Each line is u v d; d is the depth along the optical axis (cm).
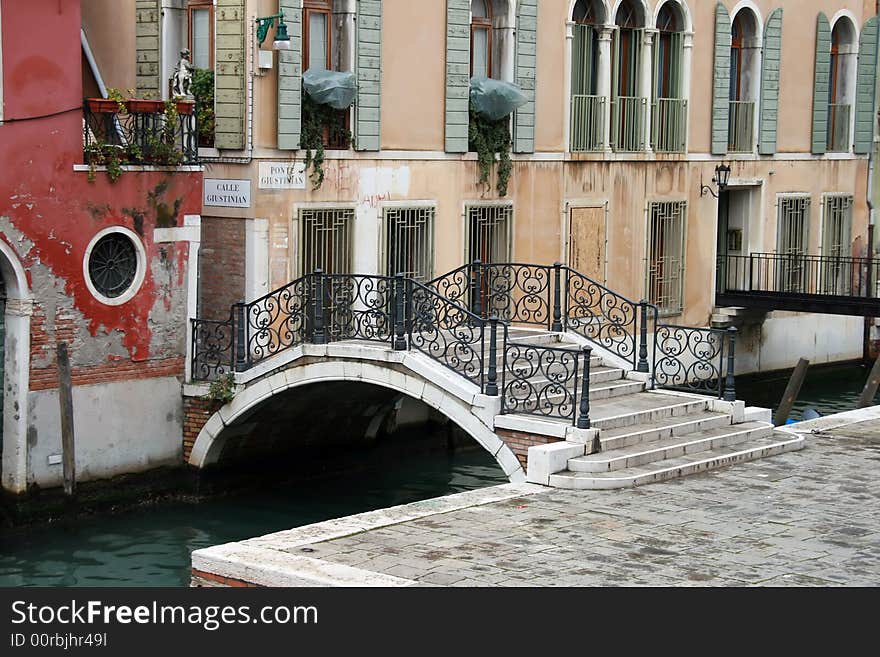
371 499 2025
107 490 1878
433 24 2223
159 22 2098
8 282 1762
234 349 1923
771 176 2914
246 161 2009
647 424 1628
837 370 3150
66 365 1802
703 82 2720
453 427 2338
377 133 2150
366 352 1745
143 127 1881
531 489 1445
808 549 1248
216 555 1191
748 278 2916
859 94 3108
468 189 2306
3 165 1723
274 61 2020
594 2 2494
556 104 2436
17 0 1722
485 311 2320
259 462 2055
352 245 2142
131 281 1884
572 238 2486
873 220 3188
